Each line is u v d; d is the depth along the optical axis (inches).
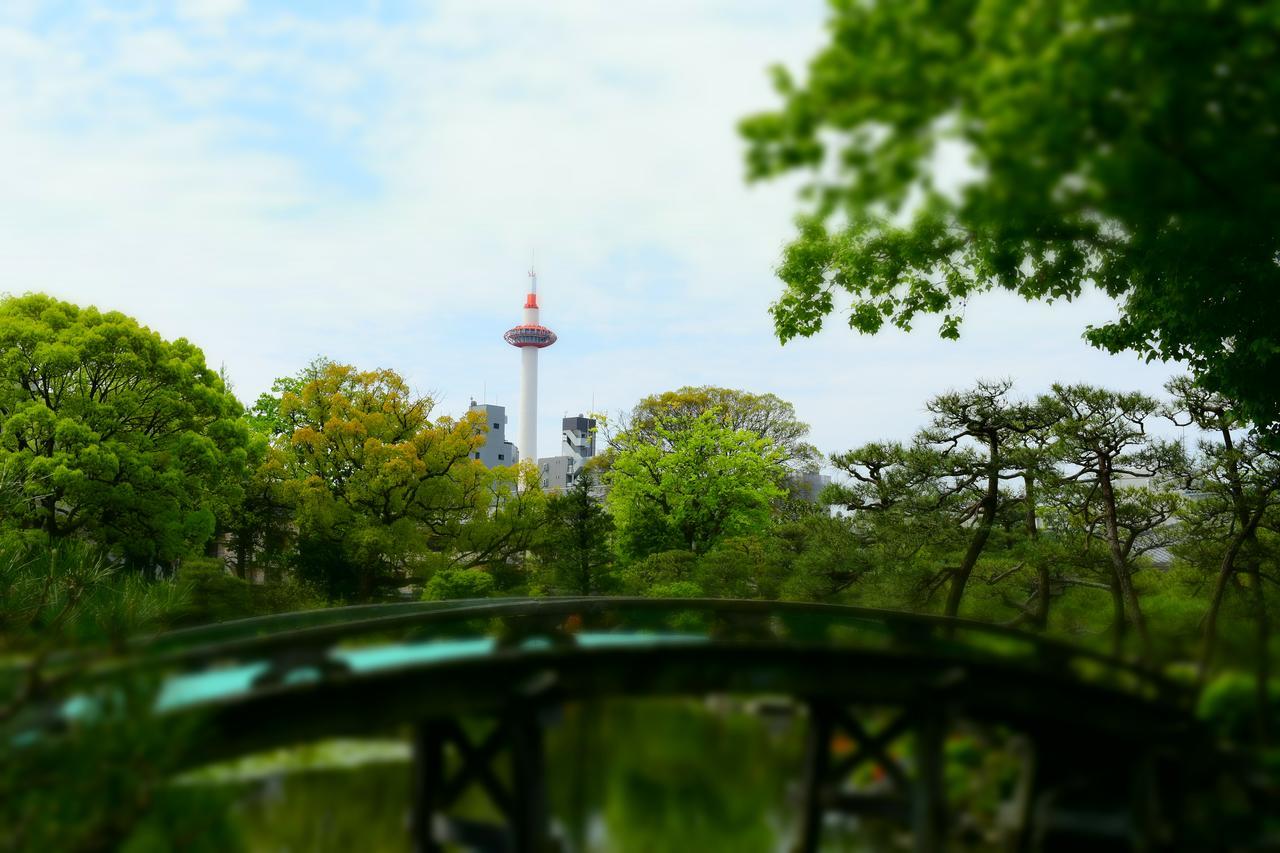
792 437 2094.0
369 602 1403.8
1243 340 547.2
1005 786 486.9
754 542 1314.0
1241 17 230.2
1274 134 263.0
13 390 1139.9
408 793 383.2
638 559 1541.6
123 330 1178.0
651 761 446.0
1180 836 381.4
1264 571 833.5
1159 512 889.5
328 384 1526.8
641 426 1691.7
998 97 242.1
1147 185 269.0
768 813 420.5
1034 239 475.5
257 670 332.5
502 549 1566.2
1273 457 729.0
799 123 252.1
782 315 608.4
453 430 1498.5
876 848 422.6
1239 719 389.4
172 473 1163.9
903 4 252.8
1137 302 604.7
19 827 203.8
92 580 624.1
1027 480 935.7
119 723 228.1
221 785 260.7
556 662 352.8
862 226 521.0
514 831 345.4
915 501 944.9
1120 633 719.7
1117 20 240.2
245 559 1590.8
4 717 216.8
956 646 451.5
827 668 404.5
